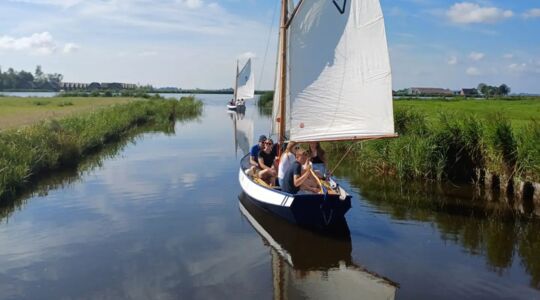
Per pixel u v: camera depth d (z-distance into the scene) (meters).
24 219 12.55
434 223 12.26
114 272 8.97
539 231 11.62
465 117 18.05
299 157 11.79
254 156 15.25
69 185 16.80
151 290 8.16
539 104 47.94
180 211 13.33
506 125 16.03
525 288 8.33
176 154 24.88
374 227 11.87
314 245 10.54
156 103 64.81
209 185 16.88
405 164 17.75
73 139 22.39
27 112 43.06
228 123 46.53
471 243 10.70
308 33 13.16
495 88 134.25
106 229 11.66
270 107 76.94
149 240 10.82
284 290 8.19
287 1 13.67
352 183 17.20
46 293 8.07
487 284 8.48
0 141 17.88
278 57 14.25
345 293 8.09
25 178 16.88
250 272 8.98
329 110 13.12
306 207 10.98
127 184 17.02
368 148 19.91
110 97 99.62
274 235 11.20
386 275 8.90
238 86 71.88
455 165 17.38
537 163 14.54
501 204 14.13
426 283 8.53
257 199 13.08
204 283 8.47
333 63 12.78
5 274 8.88
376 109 12.02
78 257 9.74
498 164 16.00
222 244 10.59
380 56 11.66
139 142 30.12
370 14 11.68
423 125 19.72
